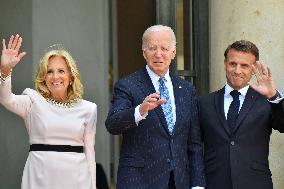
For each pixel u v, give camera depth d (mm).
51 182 10297
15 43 10016
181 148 10508
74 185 10469
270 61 14148
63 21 14727
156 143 10297
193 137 10906
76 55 15016
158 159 10266
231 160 10773
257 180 10789
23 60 14109
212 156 10984
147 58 10523
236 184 10703
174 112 10555
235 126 10891
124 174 10305
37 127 10430
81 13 15109
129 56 19031
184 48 15484
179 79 10914
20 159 14109
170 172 10328
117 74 19031
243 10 14547
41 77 10695
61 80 10602
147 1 17766
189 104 10766
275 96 10445
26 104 10477
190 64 15547
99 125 15664
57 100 10719
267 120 10938
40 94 10688
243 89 11117
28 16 14164
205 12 15555
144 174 10250
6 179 14211
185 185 10492
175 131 10430
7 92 10016
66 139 10508
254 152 10852
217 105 11102
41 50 14258
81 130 10656
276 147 13766
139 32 18469
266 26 14227
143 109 9516
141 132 10305
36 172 10320
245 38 14516
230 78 10984
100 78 15617
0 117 14195
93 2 15383
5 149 14227
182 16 15516
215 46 15430
